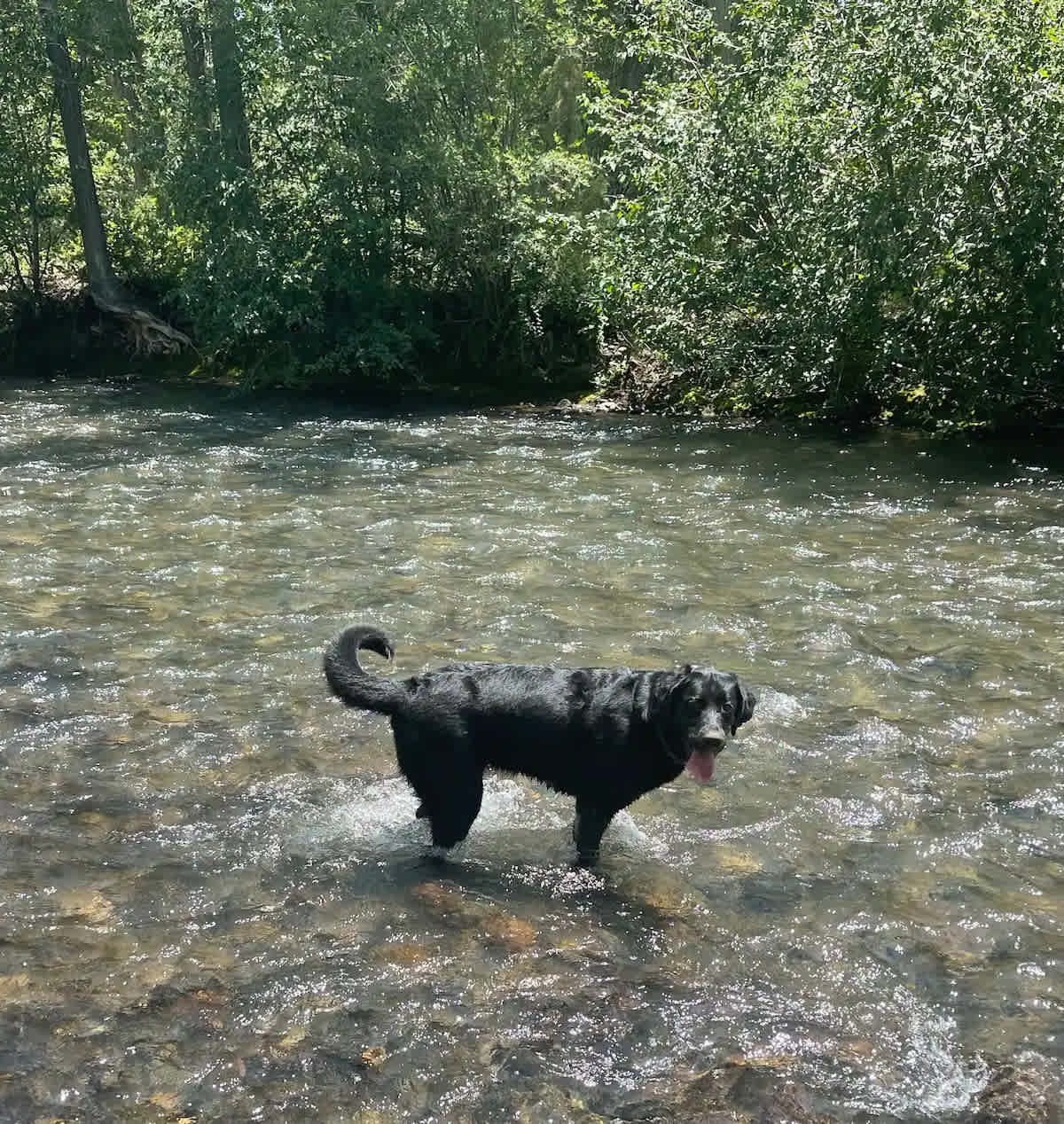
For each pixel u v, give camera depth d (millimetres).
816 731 3863
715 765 3637
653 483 7602
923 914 2887
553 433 9656
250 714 3947
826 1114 2250
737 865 3102
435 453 8750
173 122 12477
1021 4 8398
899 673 4348
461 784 3074
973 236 8391
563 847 3195
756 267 9484
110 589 5234
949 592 5289
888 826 3289
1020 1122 2232
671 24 10219
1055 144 8148
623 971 2668
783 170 9094
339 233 12031
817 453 8602
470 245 12195
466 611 4953
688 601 5117
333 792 3443
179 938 2754
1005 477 7734
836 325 9141
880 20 8617
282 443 9133
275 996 2555
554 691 3094
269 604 5043
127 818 3281
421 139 11953
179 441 9180
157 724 3867
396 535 6191
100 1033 2438
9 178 13375
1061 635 4750
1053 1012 2535
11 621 4785
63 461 8219
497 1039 2438
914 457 8430
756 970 2676
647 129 9727
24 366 13531
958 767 3635
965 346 8945
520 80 12508
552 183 12125
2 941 2732
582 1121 2227
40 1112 2229
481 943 2758
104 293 13422
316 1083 2312
